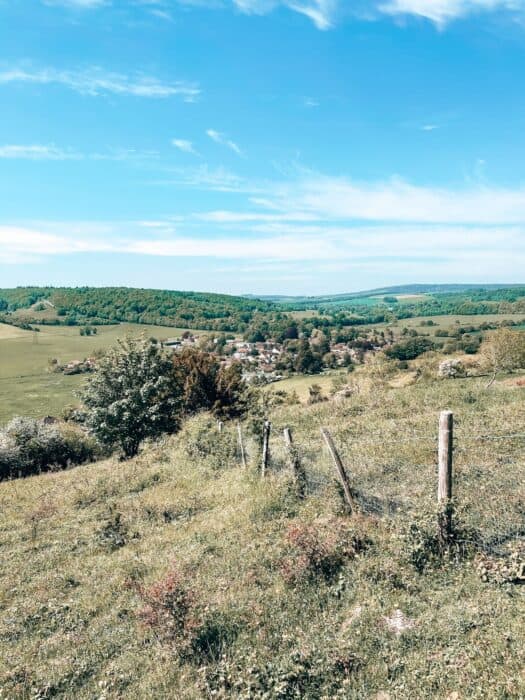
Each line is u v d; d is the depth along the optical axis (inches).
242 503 474.3
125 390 1061.8
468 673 205.2
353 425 755.4
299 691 218.2
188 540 422.3
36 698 250.8
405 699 201.2
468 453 478.3
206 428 873.5
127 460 952.9
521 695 185.2
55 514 589.3
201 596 307.6
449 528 294.5
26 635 317.4
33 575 414.3
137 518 517.0
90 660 279.0
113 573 389.1
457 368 1780.3
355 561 311.9
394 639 238.8
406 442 550.3
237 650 254.5
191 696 231.1
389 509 364.8
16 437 1097.4
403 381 1754.4
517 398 807.7
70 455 1199.6
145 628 293.4
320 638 253.0
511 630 221.5
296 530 343.9
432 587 272.1
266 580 321.1
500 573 261.6
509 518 306.0
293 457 469.7
